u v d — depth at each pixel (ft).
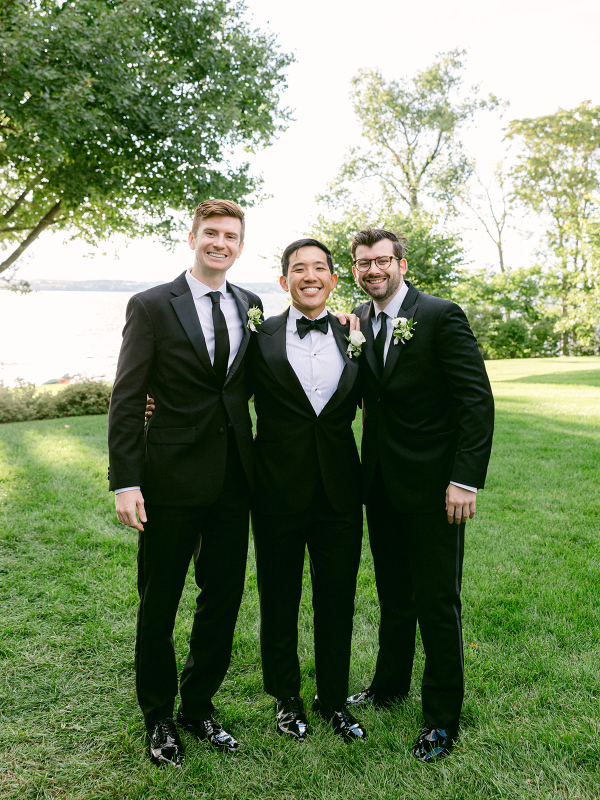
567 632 9.07
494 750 6.56
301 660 8.73
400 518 7.09
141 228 42.98
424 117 75.92
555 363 74.49
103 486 18.01
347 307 55.26
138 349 6.61
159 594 6.74
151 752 6.61
